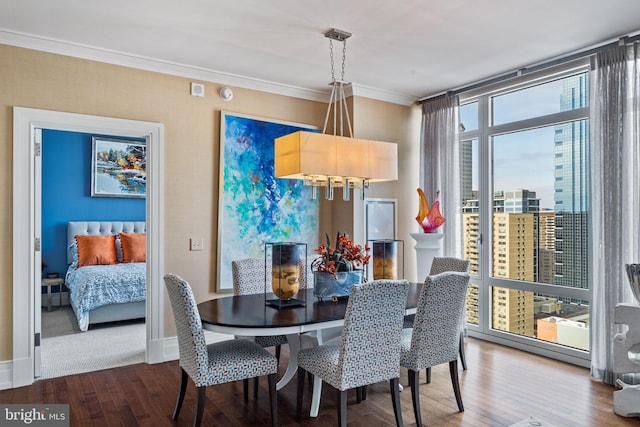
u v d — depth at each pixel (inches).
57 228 248.7
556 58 150.2
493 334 177.0
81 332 196.5
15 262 131.4
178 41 136.6
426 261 177.2
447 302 108.5
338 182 137.0
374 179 133.9
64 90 138.3
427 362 106.8
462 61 153.7
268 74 168.9
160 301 154.5
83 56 141.2
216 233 167.2
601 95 136.0
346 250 127.5
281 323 99.7
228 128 169.5
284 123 184.9
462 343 145.6
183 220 159.9
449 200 185.9
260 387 133.3
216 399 123.2
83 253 233.5
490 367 147.6
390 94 193.2
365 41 136.6
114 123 145.8
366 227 187.9
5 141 130.1
